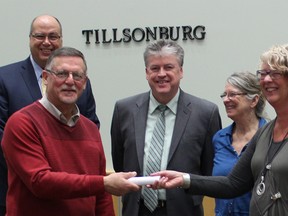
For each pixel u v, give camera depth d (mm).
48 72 2955
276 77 2742
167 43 3568
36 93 3861
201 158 3670
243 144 3711
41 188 2801
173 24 5125
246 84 3756
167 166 3537
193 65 5117
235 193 3061
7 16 5375
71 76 2932
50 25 3924
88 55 5273
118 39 5219
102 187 2844
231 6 5051
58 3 5301
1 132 3738
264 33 5012
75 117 3018
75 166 2969
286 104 2762
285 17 4977
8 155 2904
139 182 2953
